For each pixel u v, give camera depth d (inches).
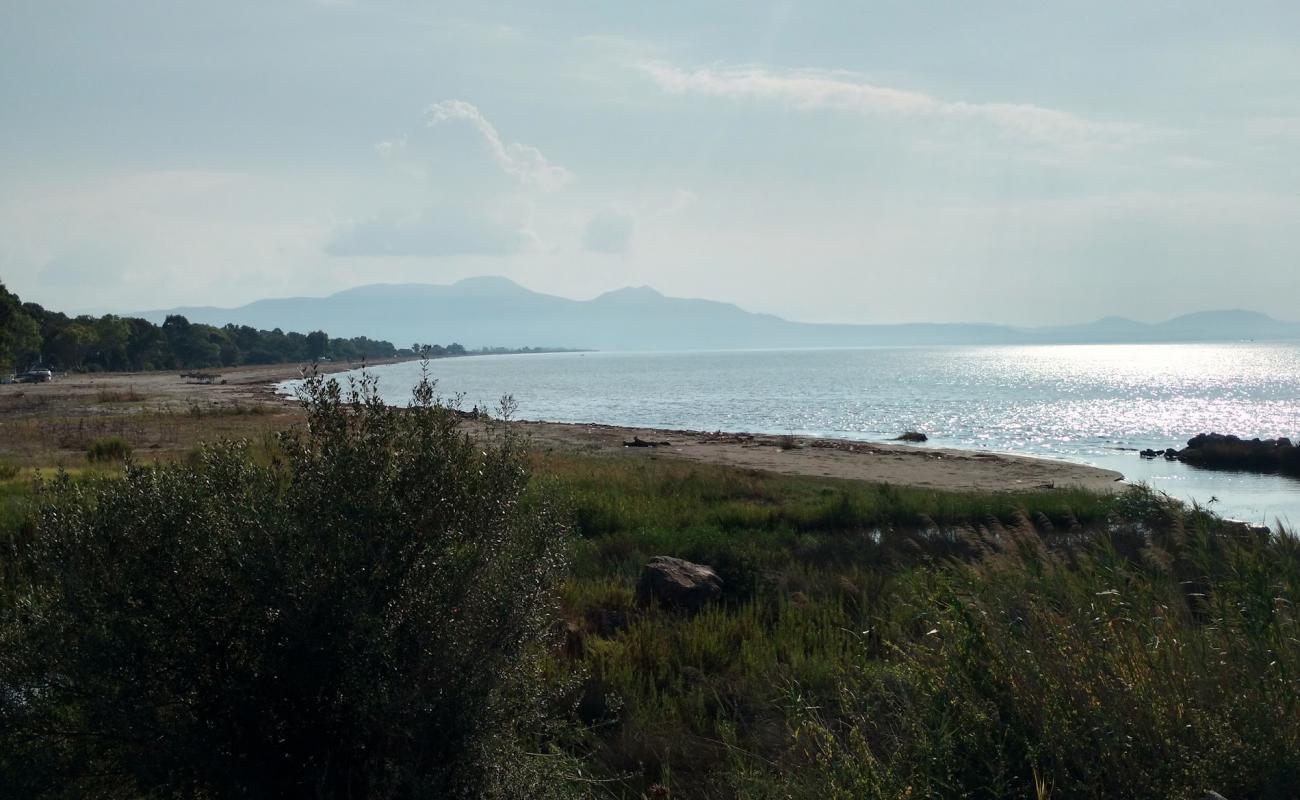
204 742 148.6
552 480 325.7
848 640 281.3
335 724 155.9
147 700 151.2
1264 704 147.1
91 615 151.4
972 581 239.0
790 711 197.3
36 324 4052.7
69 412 1863.9
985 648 168.7
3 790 145.3
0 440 1147.9
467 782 159.2
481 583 168.2
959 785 144.5
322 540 160.2
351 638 150.7
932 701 165.6
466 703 157.5
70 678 151.3
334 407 177.6
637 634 287.7
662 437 1537.9
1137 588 226.7
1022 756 148.1
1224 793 137.9
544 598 183.9
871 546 489.1
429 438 174.9
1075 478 1032.8
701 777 201.8
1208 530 325.7
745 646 280.2
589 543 477.7
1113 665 162.9
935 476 1041.5
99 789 155.6
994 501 677.9
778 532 542.6
